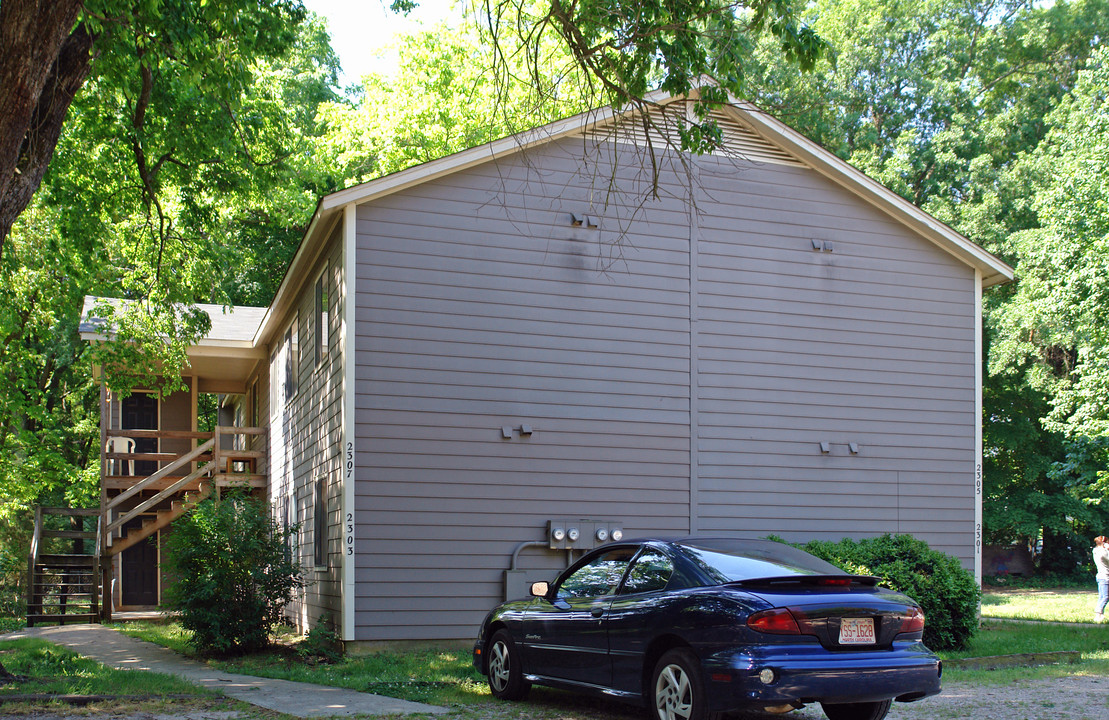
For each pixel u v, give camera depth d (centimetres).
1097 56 2697
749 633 678
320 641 1323
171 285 1930
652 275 1510
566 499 1424
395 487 1345
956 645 1346
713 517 1495
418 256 1393
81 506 3381
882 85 3934
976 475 1655
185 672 1195
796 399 1563
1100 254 2255
